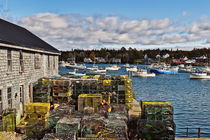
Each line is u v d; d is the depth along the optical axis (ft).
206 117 61.21
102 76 59.93
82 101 41.39
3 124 30.63
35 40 58.03
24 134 31.60
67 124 27.55
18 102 40.88
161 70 245.24
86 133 27.53
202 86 142.41
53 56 67.62
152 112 34.53
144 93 108.27
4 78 35.58
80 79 50.85
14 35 44.55
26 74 44.83
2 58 34.91
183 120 58.03
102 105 41.06
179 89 125.90
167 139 30.07
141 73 212.64
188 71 284.41
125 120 31.68
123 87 48.34
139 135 30.86
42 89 46.50
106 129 27.43
